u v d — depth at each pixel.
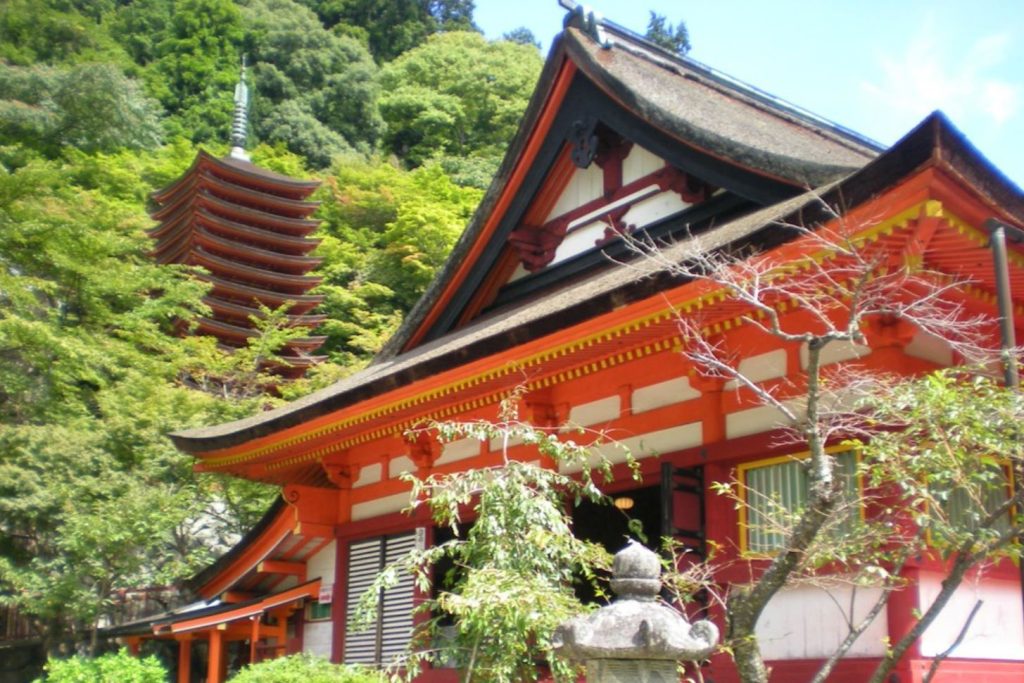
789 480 11.15
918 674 9.37
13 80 50.81
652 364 12.80
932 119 7.48
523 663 7.88
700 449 11.83
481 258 17.19
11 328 24.05
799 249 8.70
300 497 18.12
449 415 14.84
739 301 9.98
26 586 20.55
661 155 14.23
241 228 50.31
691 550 10.63
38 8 59.75
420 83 72.94
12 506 20.92
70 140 53.59
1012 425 7.11
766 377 11.31
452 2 90.81
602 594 8.56
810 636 10.43
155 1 74.38
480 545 8.02
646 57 17.36
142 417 23.88
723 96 17.80
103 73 52.09
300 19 76.00
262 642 20.20
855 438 9.51
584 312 10.77
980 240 8.77
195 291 33.12
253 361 33.25
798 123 18.30
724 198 13.69
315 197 57.84
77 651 23.31
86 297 29.97
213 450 17.72
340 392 15.02
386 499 17.42
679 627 5.36
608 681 5.36
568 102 15.70
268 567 19.00
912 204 8.06
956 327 9.12
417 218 48.06
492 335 11.97
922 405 7.15
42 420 25.27
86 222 30.22
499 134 69.38
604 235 15.46
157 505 21.36
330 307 48.59
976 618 10.24
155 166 55.72
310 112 70.19
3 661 24.22
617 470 12.92
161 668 14.54
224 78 69.94
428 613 15.95
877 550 8.12
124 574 21.14
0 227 27.75
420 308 17.97
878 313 8.91
